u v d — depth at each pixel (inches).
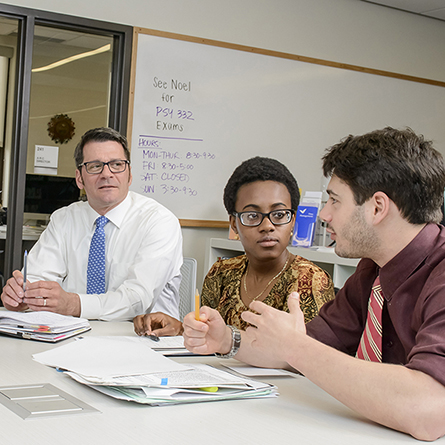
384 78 161.2
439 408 30.0
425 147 37.9
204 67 139.3
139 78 133.0
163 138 135.9
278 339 35.2
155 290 79.2
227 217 143.8
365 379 31.6
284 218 60.0
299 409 34.9
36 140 129.8
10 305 64.4
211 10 140.1
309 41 151.8
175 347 50.4
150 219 83.9
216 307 67.6
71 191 134.1
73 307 66.7
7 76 129.2
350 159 38.0
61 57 131.3
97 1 129.3
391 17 162.2
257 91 145.4
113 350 45.6
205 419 31.8
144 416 31.6
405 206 37.0
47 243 87.0
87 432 28.7
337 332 49.1
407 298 38.3
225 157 142.9
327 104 153.9
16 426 29.1
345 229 38.8
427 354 31.8
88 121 134.5
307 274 59.2
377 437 30.5
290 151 150.3
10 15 124.5
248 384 37.3
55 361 42.5
